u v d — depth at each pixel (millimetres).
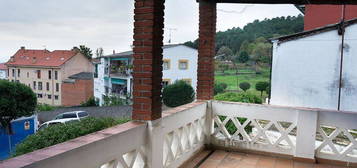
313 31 7926
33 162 1256
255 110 3672
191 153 3430
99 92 27938
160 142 2488
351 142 3240
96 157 1687
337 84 7777
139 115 2344
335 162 3324
